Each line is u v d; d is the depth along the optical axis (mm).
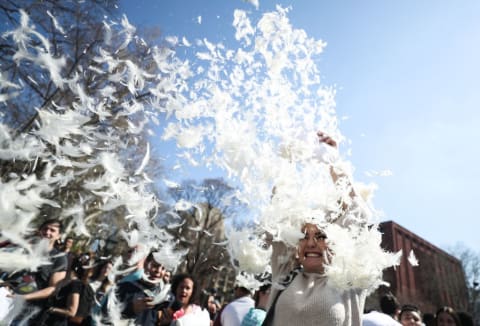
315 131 1342
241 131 1168
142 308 2082
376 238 1052
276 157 1220
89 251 2867
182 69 1237
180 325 2332
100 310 1655
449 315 3443
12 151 749
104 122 1072
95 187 898
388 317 2812
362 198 1212
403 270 23750
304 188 1186
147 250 1026
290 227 1126
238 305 2629
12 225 683
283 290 1276
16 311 1024
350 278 996
